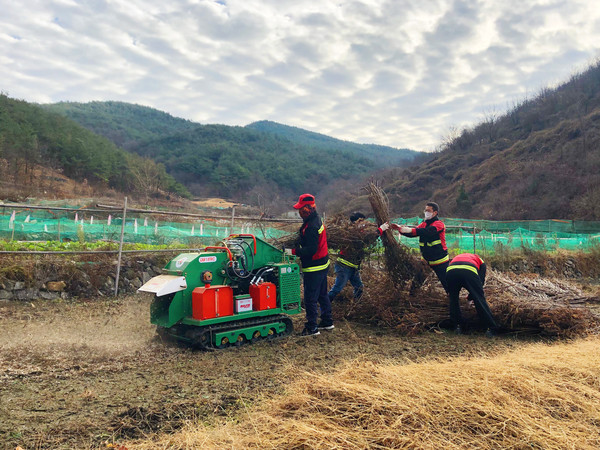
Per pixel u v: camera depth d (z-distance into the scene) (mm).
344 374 3680
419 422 2939
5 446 2875
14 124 49562
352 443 2701
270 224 10648
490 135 79875
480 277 6684
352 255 7277
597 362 4105
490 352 5547
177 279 5363
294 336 6234
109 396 3834
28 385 4059
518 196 50000
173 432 3111
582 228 24359
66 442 2971
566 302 6984
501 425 2951
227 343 5621
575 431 2930
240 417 3334
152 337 5824
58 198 28891
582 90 76500
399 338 6305
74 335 5785
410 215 54312
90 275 8180
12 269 7359
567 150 53094
